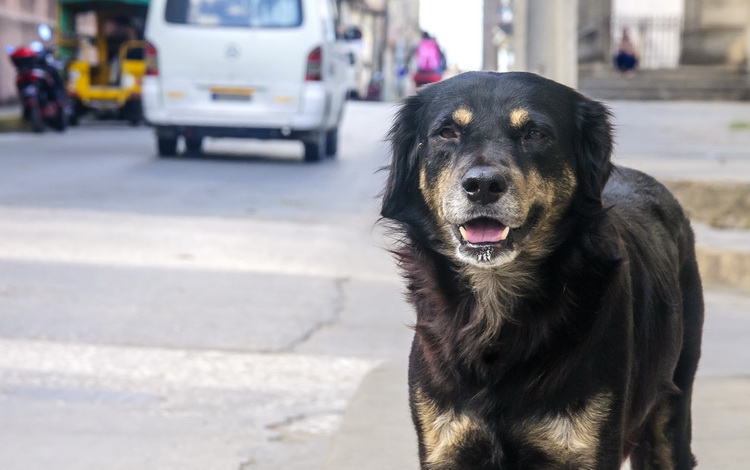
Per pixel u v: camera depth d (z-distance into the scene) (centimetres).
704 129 1933
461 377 354
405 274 389
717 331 722
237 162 1622
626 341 352
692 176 1133
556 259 358
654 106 2783
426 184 379
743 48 3272
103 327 702
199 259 912
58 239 978
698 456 484
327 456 491
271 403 574
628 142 1639
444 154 372
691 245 438
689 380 428
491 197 349
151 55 1595
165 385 597
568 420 345
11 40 2995
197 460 495
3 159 1576
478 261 352
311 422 549
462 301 366
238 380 608
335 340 687
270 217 1121
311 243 992
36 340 672
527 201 355
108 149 1773
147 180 1374
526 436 350
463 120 370
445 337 361
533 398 347
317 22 1586
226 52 1579
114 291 796
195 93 1590
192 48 1583
